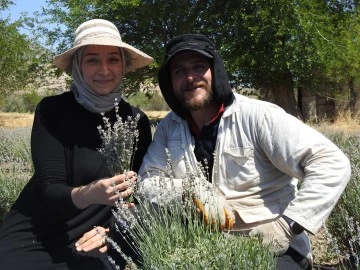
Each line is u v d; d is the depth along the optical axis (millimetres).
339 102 27547
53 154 3441
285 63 21594
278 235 3020
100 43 3441
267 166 3195
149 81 26094
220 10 22906
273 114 3104
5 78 28703
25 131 15719
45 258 3518
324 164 2984
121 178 3104
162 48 23859
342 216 4531
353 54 22688
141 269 2953
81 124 3553
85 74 3553
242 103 3215
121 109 3748
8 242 3564
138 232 3152
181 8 23766
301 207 2951
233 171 3205
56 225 3588
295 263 3160
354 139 9094
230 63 21859
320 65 21953
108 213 3693
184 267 2762
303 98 28609
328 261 4543
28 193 3664
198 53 3164
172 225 3000
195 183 3080
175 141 3404
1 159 8328
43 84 29719
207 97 3225
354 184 4875
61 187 3303
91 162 3500
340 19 23125
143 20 23469
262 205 3189
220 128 3229
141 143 3830
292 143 3027
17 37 28031
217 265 2725
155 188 3213
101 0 23703
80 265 3514
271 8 20516
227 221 3082
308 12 20781
